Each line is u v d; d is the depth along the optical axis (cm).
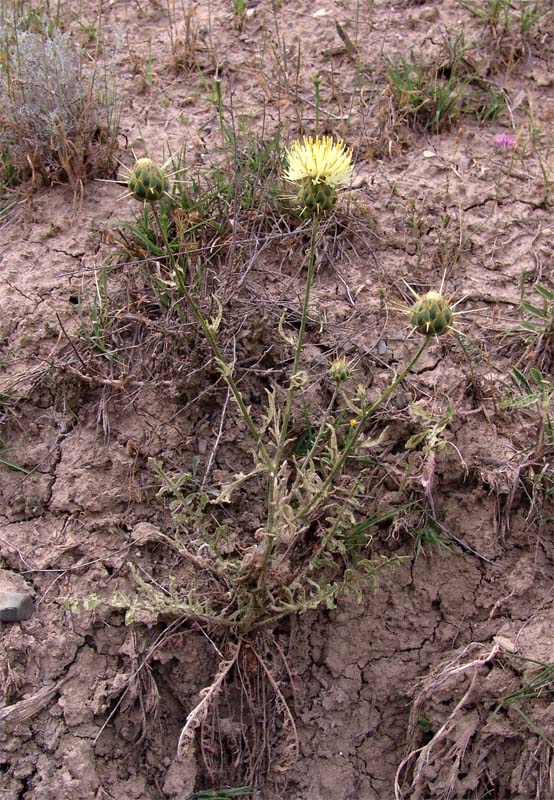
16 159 71
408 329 63
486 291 66
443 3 86
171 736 53
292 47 84
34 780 50
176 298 62
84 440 59
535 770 51
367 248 68
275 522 51
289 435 60
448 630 56
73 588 54
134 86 80
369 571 53
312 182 45
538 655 53
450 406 50
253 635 54
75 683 52
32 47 72
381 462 59
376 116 77
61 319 63
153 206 48
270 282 65
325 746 55
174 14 88
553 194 72
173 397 60
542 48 83
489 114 78
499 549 57
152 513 57
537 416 60
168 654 53
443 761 52
